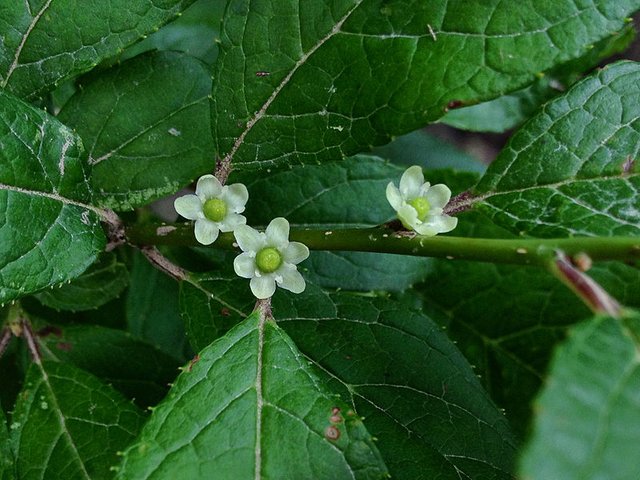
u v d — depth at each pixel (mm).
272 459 67
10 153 74
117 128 90
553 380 54
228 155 85
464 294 112
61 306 98
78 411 85
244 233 79
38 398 86
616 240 63
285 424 69
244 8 82
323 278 99
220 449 67
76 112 90
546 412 52
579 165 78
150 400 99
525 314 111
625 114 79
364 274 100
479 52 76
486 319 112
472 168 151
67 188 79
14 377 104
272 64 82
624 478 51
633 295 103
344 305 87
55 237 76
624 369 56
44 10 82
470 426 81
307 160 84
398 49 78
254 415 70
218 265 103
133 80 91
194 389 70
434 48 77
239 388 71
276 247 79
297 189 101
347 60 80
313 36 81
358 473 67
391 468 76
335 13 80
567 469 51
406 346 85
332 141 83
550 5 74
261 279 78
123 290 106
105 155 90
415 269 103
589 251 64
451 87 76
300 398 71
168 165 90
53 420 85
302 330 85
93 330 99
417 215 74
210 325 84
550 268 64
